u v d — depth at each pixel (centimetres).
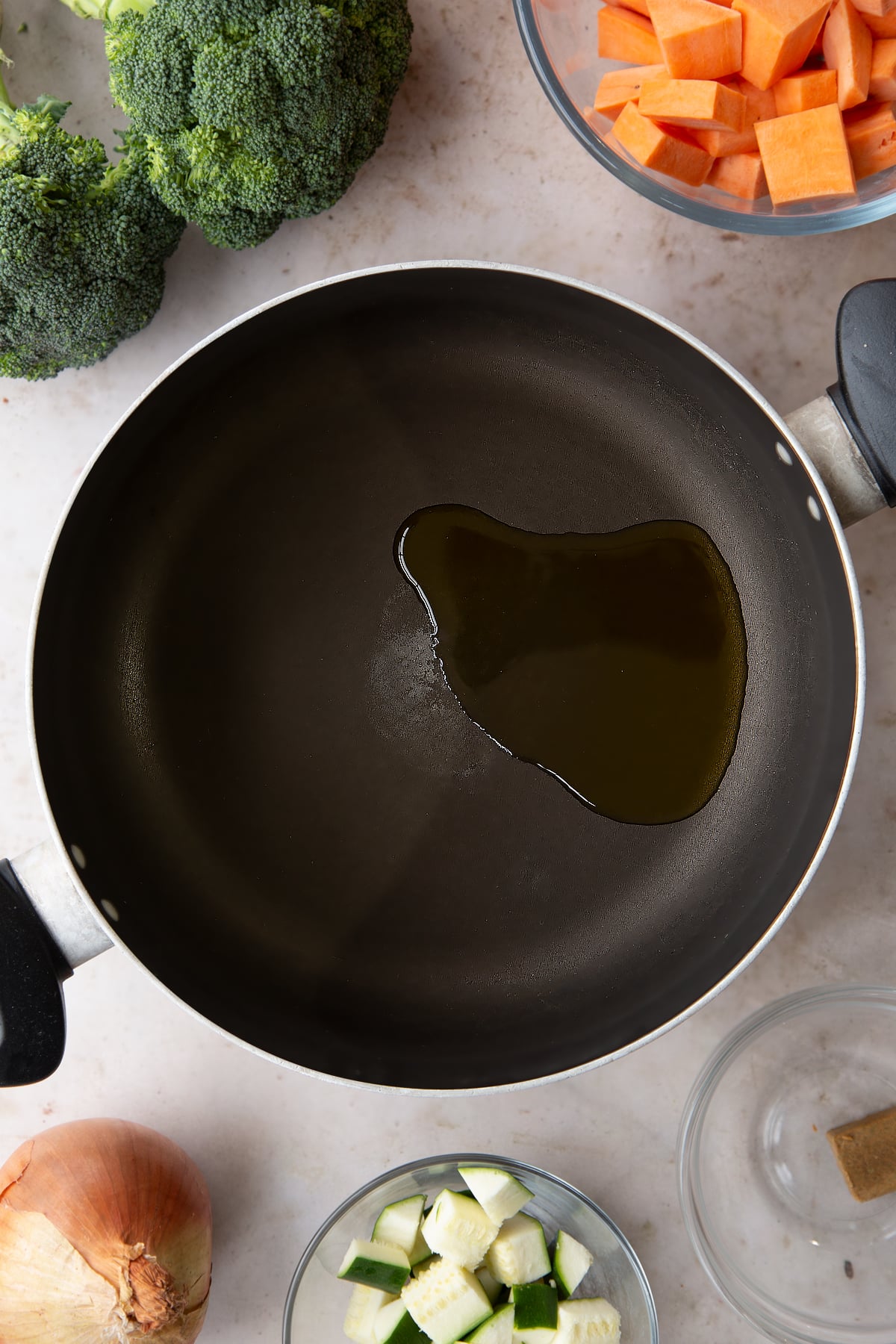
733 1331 73
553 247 72
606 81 67
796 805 69
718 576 70
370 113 67
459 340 70
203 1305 71
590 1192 73
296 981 70
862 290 63
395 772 70
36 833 73
